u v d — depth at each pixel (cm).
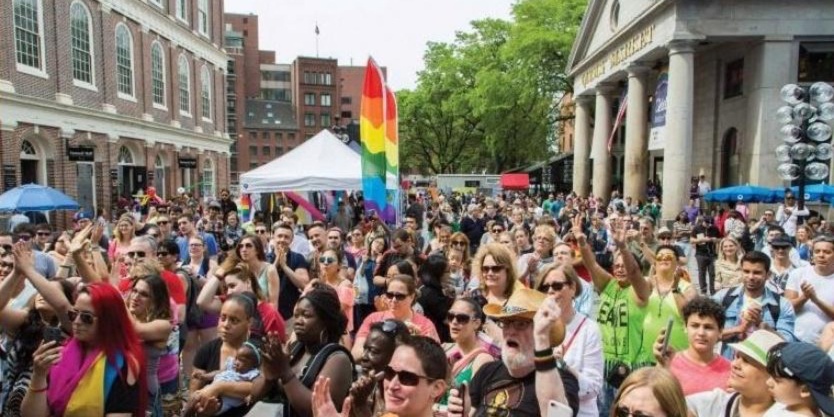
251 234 663
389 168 1218
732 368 333
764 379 320
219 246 1409
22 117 2200
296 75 11381
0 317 442
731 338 504
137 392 372
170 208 1664
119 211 2508
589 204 2528
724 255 823
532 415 304
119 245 908
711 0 2144
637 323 527
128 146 3141
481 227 1606
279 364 329
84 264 594
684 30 2162
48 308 459
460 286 794
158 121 3431
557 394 295
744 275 563
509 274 490
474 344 425
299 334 371
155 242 738
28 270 448
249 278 614
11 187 2141
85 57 2683
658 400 259
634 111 2662
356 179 1383
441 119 5775
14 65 2164
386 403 284
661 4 2227
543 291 407
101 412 355
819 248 591
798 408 290
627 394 266
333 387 348
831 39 2127
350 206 2131
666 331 413
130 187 3155
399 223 1894
